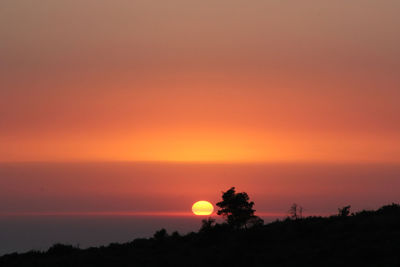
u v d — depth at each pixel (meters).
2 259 70.19
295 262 53.19
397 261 48.56
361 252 52.03
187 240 69.56
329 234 61.00
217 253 59.91
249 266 54.81
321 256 53.66
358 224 62.47
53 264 63.06
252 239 63.25
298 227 63.94
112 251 68.06
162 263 58.78
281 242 61.28
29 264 65.00
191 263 57.62
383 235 56.31
